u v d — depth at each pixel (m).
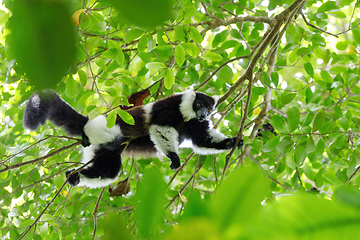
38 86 0.64
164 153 7.67
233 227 0.76
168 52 8.51
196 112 8.10
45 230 7.32
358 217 0.70
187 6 6.95
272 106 9.05
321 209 0.72
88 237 7.87
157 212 0.84
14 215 8.04
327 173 8.34
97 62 6.91
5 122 9.42
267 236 0.74
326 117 8.55
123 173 9.57
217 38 9.40
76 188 9.22
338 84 8.80
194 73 9.34
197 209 0.79
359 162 7.93
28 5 0.64
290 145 7.78
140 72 9.28
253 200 0.76
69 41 0.65
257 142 8.34
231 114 9.67
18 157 7.99
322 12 9.08
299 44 9.38
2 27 8.00
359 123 8.77
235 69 10.04
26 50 0.64
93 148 7.76
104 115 7.56
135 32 6.69
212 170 9.45
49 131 8.37
